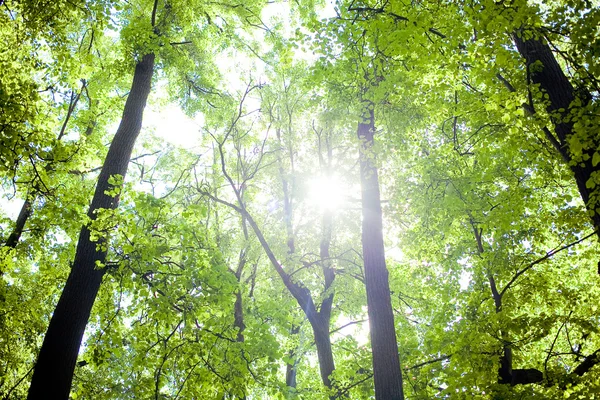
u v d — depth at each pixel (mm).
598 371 6371
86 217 6949
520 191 7879
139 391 7461
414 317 11789
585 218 5520
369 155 7020
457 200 8289
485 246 9500
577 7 4547
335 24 6371
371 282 6898
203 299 6891
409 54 6336
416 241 10422
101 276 7074
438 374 7879
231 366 6953
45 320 11773
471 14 5016
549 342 9648
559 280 9086
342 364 9234
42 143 6418
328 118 7289
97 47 11234
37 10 6984
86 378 10422
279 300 11547
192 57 12328
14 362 9875
